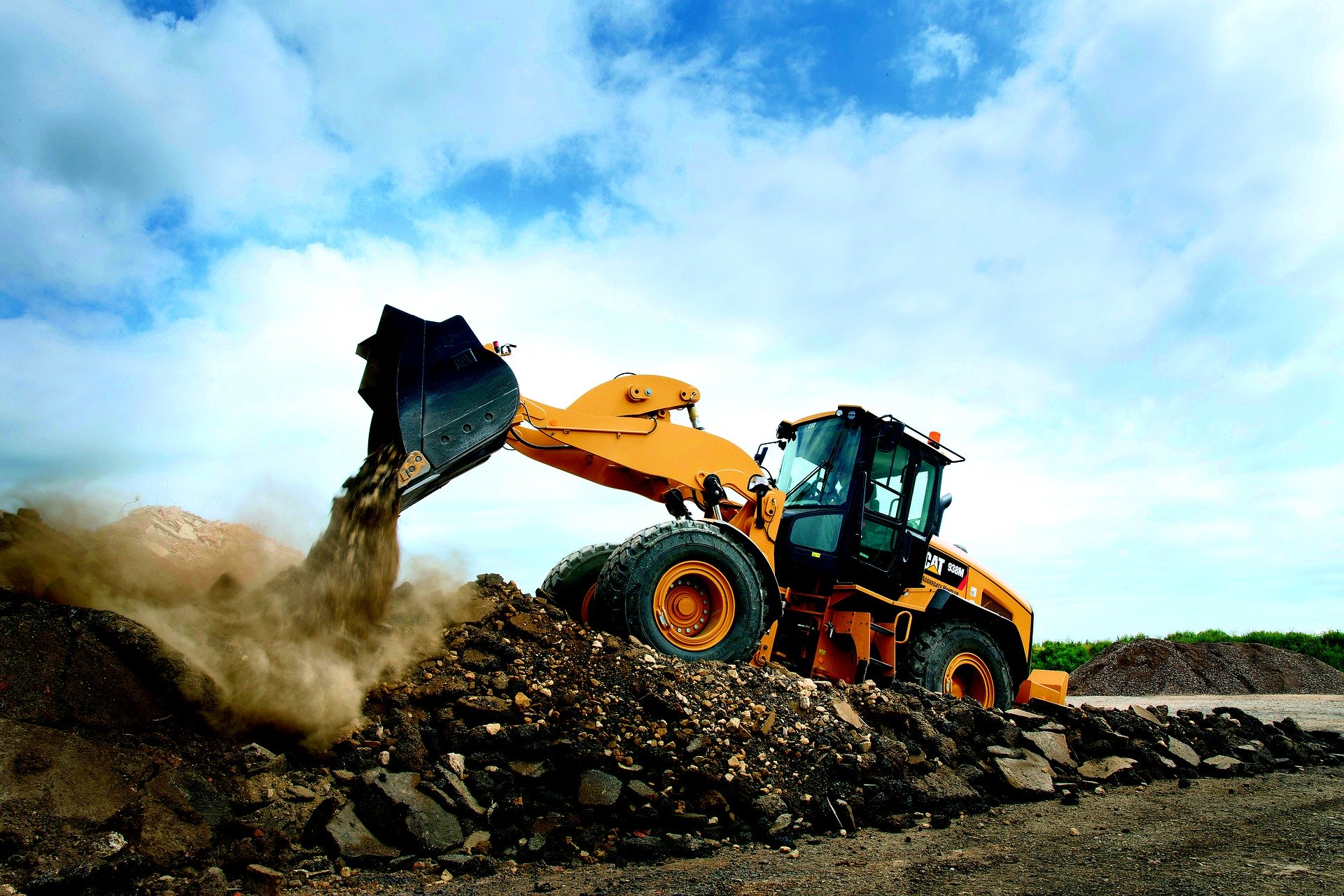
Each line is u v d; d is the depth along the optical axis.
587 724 4.92
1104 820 5.21
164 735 4.05
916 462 8.34
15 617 4.07
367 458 5.94
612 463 7.36
